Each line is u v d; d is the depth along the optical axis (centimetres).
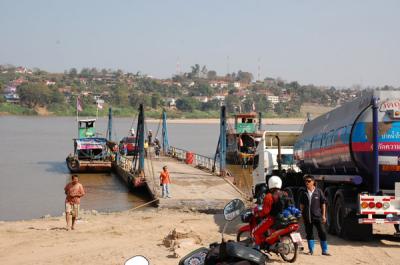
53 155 7644
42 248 1681
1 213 3100
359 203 1639
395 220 1627
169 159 5653
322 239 1491
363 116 1675
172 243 1596
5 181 4684
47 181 4684
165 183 3125
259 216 1380
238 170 5631
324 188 2000
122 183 4472
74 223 2100
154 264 1388
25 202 3522
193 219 2317
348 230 1708
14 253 1630
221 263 953
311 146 2152
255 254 965
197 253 973
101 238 1828
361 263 1399
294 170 2473
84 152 5359
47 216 2867
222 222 2175
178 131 18400
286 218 1350
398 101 1630
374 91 1662
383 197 1628
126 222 2238
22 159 6962
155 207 3059
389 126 1633
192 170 4478
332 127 1916
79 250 1625
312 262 1389
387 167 1644
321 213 1491
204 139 13362
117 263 1422
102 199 3594
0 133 14400
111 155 5416
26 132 15000
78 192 2053
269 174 2553
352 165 1739
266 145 2720
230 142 6500
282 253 1359
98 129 16450
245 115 6381
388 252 1540
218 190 3384
